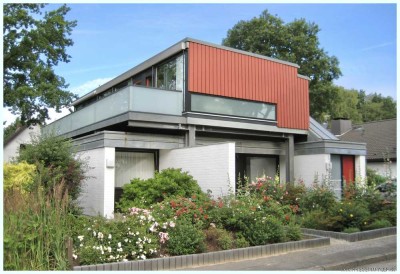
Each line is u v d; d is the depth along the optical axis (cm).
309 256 853
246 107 1744
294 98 1927
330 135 2075
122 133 1427
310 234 1097
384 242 1025
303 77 1977
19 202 698
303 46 3294
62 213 734
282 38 3262
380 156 2988
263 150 1892
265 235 893
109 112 1575
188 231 811
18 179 970
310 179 1895
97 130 1695
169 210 894
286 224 1002
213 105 1633
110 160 1385
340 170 1948
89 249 705
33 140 1270
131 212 907
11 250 640
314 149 1892
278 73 1872
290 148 1914
